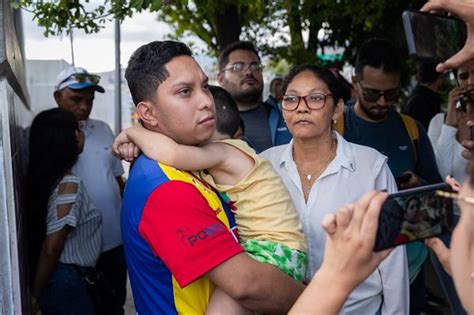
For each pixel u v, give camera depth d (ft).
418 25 5.10
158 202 6.25
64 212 10.62
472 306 4.06
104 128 14.93
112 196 14.32
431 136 12.65
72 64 20.77
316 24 21.27
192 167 6.57
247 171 6.98
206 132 6.59
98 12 9.78
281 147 9.49
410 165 11.56
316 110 8.72
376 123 11.62
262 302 6.30
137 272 6.78
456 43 5.23
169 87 6.47
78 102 14.37
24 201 10.85
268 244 6.70
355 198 8.74
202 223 6.20
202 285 6.55
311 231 8.71
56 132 10.73
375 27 19.72
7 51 9.44
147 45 6.70
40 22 9.76
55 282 10.78
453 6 4.84
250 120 13.73
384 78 11.19
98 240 11.45
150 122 6.75
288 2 19.86
